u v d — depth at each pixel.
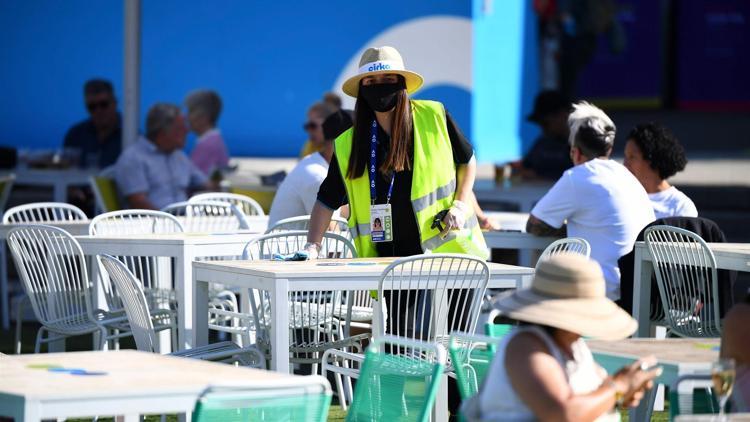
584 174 26.05
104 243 24.77
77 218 34.19
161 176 38.91
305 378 13.20
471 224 22.16
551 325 12.70
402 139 21.45
